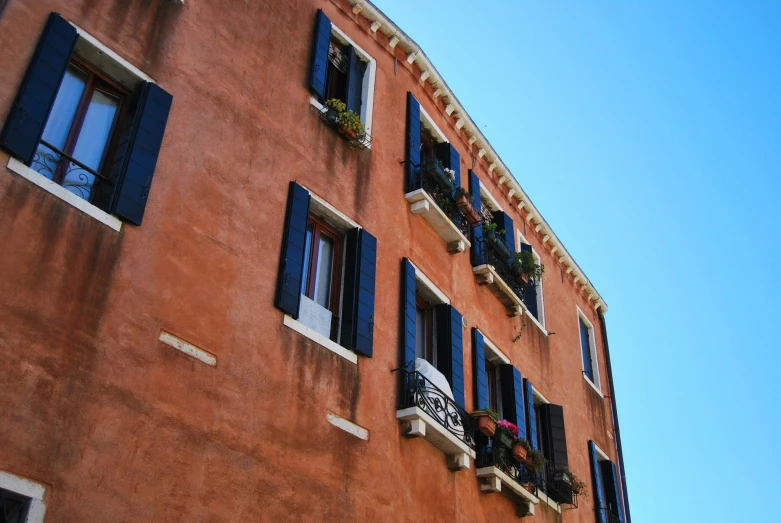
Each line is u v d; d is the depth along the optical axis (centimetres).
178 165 1013
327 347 1109
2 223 815
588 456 1858
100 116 995
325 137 1274
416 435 1181
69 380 808
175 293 943
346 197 1270
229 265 1020
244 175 1098
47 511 746
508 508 1417
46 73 903
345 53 1452
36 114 878
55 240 849
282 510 956
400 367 1222
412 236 1400
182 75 1075
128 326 880
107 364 845
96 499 785
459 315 1441
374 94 1455
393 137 1456
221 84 1127
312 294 1176
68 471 775
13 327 786
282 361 1035
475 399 1426
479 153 1808
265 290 1053
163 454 858
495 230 1678
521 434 1540
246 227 1066
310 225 1220
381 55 1527
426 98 1641
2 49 886
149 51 1048
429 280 1406
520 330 1711
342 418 1088
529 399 1631
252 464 944
